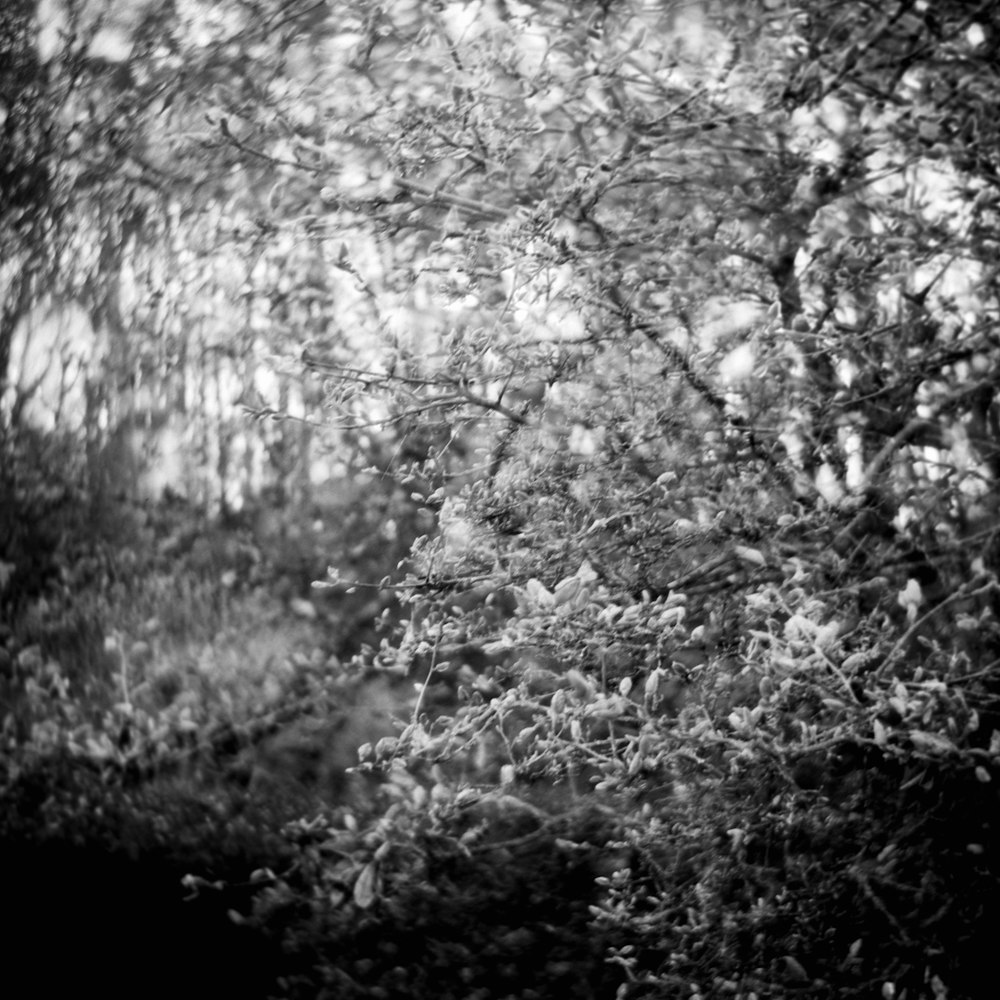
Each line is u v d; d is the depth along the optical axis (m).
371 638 4.86
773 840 2.99
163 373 5.08
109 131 4.46
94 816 4.11
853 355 3.29
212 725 4.43
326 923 3.65
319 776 4.25
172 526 5.39
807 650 2.51
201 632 5.08
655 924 2.93
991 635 2.92
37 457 5.37
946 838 3.02
